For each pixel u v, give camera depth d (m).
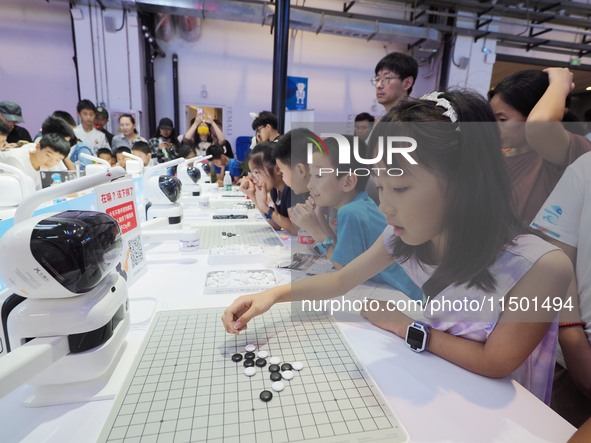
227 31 4.73
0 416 0.46
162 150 3.46
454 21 4.62
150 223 1.17
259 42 4.86
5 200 0.95
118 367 0.55
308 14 4.20
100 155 2.43
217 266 1.05
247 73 4.92
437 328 0.61
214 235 1.43
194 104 4.84
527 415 0.47
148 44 4.39
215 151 3.81
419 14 4.47
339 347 0.62
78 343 0.48
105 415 0.46
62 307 0.47
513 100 0.62
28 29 4.13
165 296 0.83
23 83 4.26
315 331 0.67
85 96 4.13
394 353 0.60
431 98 0.45
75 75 4.36
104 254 0.50
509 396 0.50
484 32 4.54
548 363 0.62
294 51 4.91
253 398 0.49
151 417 0.45
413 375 0.55
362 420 0.45
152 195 1.32
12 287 0.46
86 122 3.16
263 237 1.40
